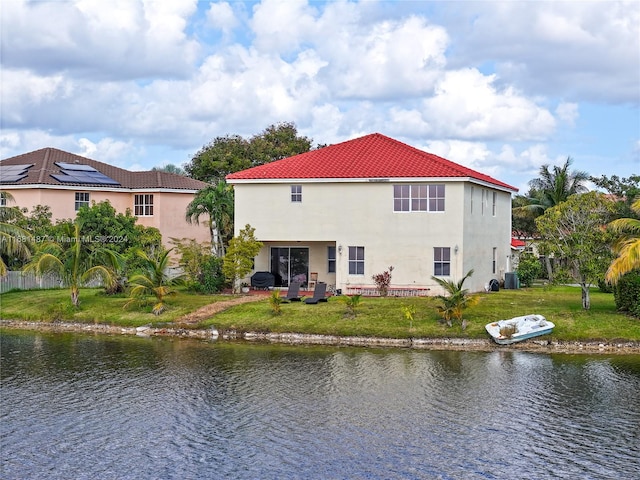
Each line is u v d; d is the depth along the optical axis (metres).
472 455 17.70
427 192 38.28
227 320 33.47
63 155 55.41
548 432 19.27
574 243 31.97
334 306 34.56
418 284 38.47
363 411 21.06
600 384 23.84
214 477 16.52
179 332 33.22
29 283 42.94
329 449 18.12
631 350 28.94
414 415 20.69
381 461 17.36
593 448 18.12
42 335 33.34
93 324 35.06
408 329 31.23
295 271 41.78
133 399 22.47
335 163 40.84
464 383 24.05
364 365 26.58
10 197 43.34
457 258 38.03
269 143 72.88
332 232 39.50
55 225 45.44
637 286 31.23
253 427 19.77
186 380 24.66
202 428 19.73
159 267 35.59
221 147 72.69
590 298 37.19
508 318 31.73
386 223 38.78
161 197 52.84
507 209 48.38
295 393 22.97
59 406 21.81
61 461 17.52
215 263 40.50
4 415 20.98
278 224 40.25
